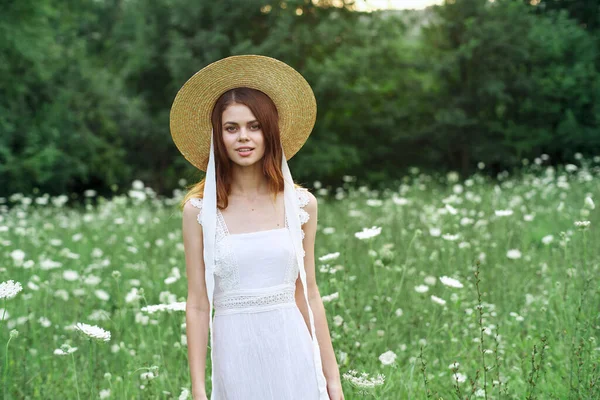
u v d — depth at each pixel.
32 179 24.34
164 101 29.62
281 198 3.04
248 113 2.95
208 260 2.89
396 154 27.91
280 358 2.84
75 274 5.97
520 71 26.34
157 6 28.56
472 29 25.45
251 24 26.42
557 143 25.27
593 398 3.52
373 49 26.03
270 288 2.90
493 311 5.19
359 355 4.11
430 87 27.42
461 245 6.05
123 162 28.72
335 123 27.23
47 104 25.45
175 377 4.26
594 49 25.47
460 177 26.22
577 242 6.39
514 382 3.99
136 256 7.91
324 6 26.19
